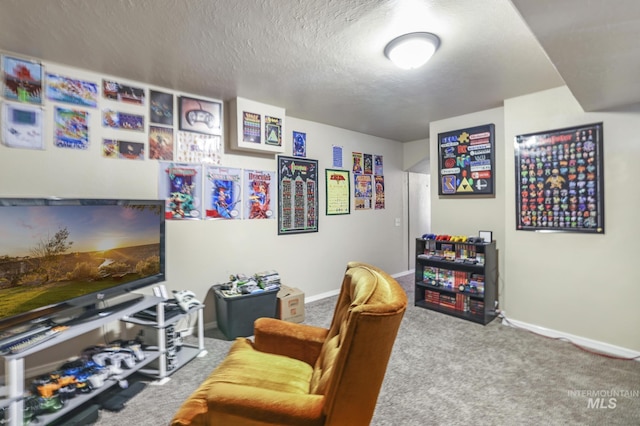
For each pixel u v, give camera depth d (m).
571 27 1.29
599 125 2.47
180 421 1.05
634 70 1.72
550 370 2.19
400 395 1.91
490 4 1.58
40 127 2.12
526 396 1.89
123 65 2.24
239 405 1.07
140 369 2.17
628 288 2.37
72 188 2.25
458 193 3.56
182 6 1.56
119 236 2.10
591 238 2.54
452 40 1.92
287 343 1.73
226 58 2.15
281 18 1.68
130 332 2.52
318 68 2.32
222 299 2.79
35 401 1.54
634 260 2.35
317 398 1.12
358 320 1.04
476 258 3.21
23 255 1.62
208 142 2.94
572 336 2.64
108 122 2.41
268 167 3.42
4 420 1.46
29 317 1.62
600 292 2.50
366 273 1.55
